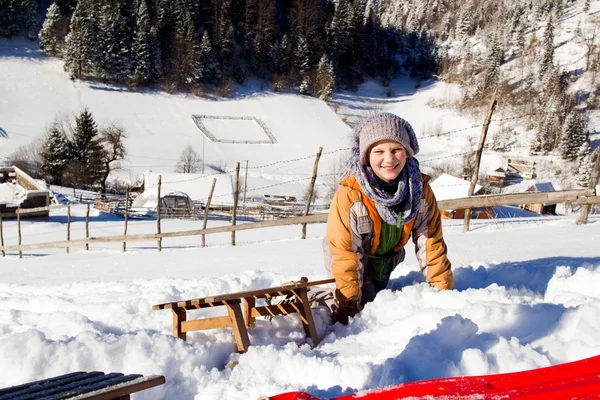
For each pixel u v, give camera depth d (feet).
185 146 212.84
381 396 4.65
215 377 7.89
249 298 10.10
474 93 288.51
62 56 264.72
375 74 338.34
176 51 274.98
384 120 9.78
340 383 6.84
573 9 416.26
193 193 124.26
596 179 25.38
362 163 10.19
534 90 272.72
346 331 9.70
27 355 8.33
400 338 8.38
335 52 322.34
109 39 256.93
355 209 10.23
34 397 4.79
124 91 254.06
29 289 18.08
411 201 10.12
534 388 4.35
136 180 165.99
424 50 353.10
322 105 284.41
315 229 46.42
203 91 269.85
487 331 7.80
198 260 26.37
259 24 309.42
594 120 247.70
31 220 77.82
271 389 6.77
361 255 10.50
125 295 14.42
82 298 14.76
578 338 6.86
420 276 12.50
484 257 16.51
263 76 301.02
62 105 229.66
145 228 70.85
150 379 5.04
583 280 10.52
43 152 159.84
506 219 33.06
